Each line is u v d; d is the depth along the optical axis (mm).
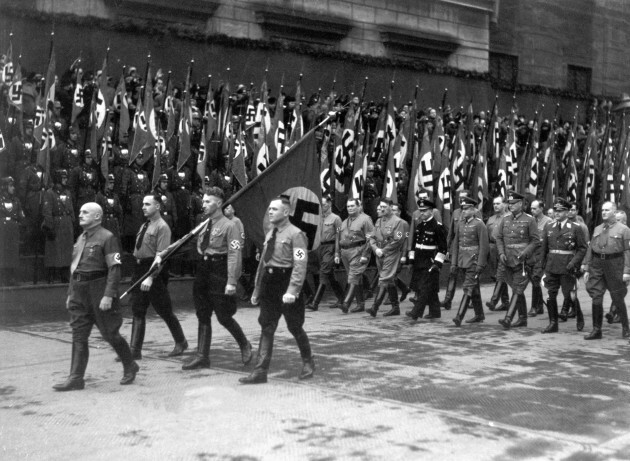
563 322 13281
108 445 5910
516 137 21109
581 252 11602
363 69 20406
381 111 17781
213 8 17938
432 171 17469
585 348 10461
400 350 10062
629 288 17453
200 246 8766
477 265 12570
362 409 7004
